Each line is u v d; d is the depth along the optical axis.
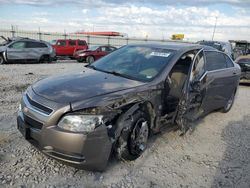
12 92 6.84
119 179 3.11
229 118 5.91
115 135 3.05
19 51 15.77
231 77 5.71
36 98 3.08
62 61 20.05
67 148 2.82
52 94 3.07
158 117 3.74
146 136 3.62
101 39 34.91
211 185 3.18
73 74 3.88
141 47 4.72
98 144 2.90
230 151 4.14
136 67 4.09
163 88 3.77
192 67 4.06
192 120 4.37
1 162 3.26
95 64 4.57
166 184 3.11
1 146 3.65
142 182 3.10
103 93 3.12
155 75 3.82
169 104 4.09
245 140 4.64
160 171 3.37
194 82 3.97
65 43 22.14
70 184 2.95
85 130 2.82
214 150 4.13
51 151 2.91
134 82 3.60
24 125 3.12
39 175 3.06
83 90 3.16
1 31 29.95
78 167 2.92
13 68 12.55
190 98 3.98
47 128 2.87
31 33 31.25
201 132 4.86
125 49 4.82
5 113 5.01
